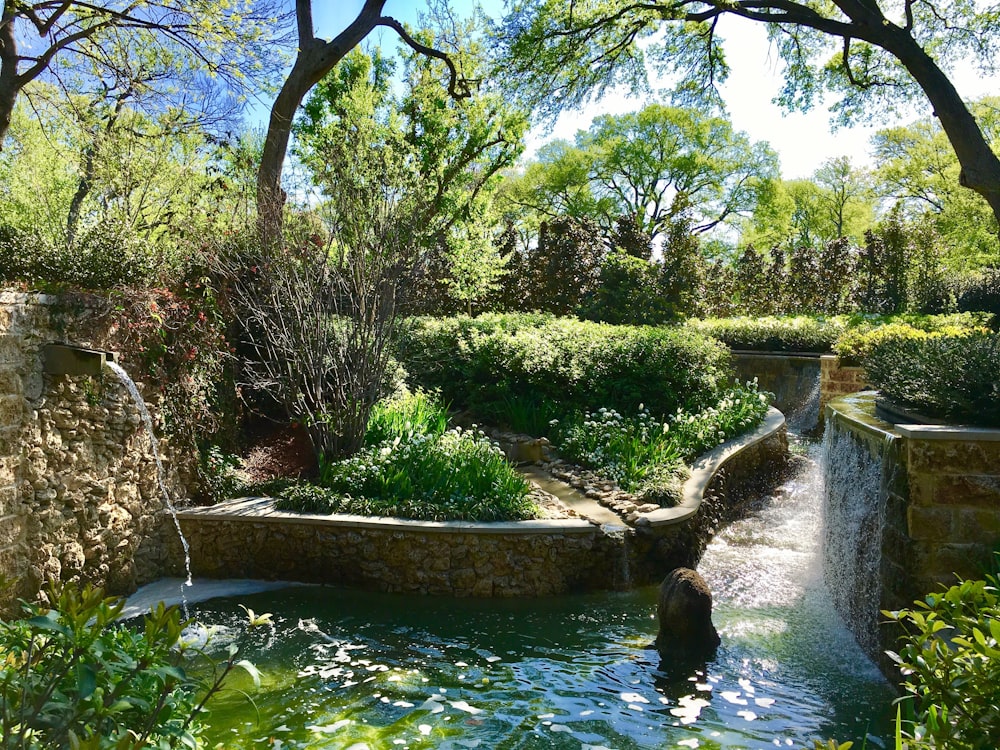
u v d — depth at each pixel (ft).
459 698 16.38
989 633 8.71
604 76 49.14
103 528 21.25
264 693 16.38
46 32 30.91
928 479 16.33
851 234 145.28
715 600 22.61
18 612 17.95
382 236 27.94
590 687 17.02
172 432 24.68
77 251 22.18
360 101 53.83
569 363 37.55
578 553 23.35
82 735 7.08
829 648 19.31
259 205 28.89
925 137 106.32
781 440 37.78
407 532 23.13
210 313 26.61
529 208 132.26
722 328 60.23
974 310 70.33
